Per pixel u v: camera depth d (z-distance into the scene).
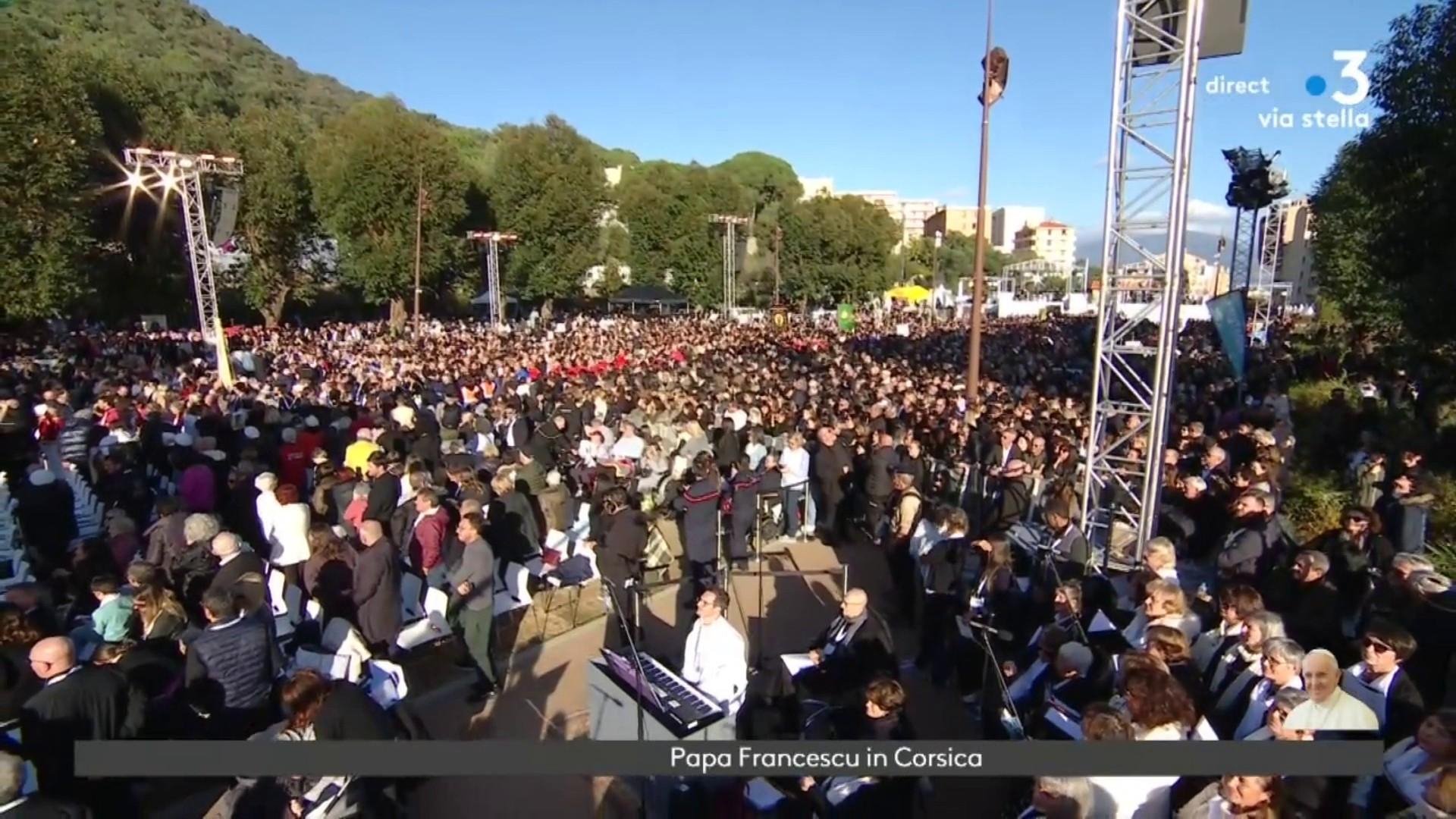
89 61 35.28
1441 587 5.39
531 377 21.03
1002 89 14.03
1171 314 8.34
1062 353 28.78
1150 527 8.70
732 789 4.66
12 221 24.52
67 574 7.29
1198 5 7.66
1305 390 20.59
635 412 15.12
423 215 45.41
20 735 4.53
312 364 23.89
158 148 36.94
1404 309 12.20
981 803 5.58
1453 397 14.88
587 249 56.66
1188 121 7.95
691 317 58.09
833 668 5.84
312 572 7.01
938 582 7.22
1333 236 26.73
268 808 4.27
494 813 5.45
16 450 12.24
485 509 8.55
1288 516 10.99
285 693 4.51
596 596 9.27
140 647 5.44
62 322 33.31
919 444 11.62
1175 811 3.83
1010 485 9.09
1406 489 8.26
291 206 43.22
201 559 7.16
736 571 10.09
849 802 4.41
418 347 30.53
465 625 6.91
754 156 85.44
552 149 54.94
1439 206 10.95
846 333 43.91
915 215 163.62
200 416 12.74
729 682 5.47
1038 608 6.34
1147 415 9.16
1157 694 3.96
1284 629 5.16
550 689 7.15
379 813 4.57
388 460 9.88
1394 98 11.56
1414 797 3.50
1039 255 128.75
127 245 36.38
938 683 7.15
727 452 12.48
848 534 11.48
